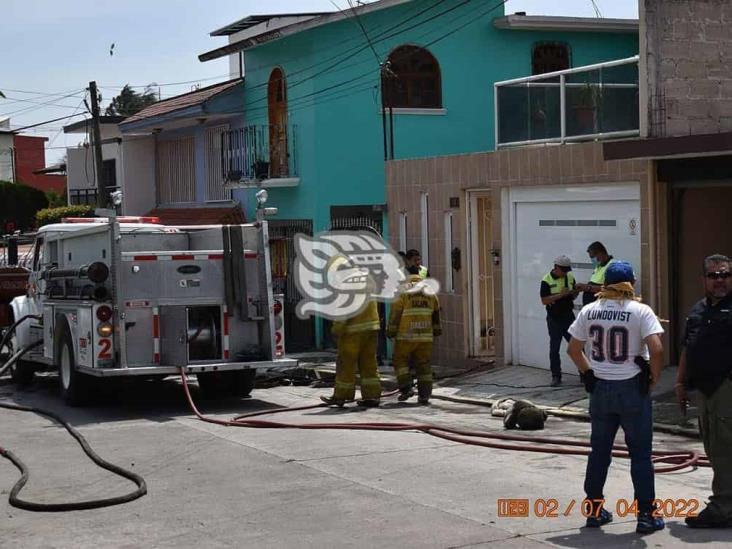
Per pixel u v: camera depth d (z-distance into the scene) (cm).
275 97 2423
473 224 1677
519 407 1152
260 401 1495
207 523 765
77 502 834
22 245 2039
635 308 710
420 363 1386
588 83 1448
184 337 1351
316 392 1605
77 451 1089
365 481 884
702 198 1352
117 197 1454
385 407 1362
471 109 2331
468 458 975
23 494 883
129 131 2997
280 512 789
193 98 2734
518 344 1559
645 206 1320
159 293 1375
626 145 1266
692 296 1350
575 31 2384
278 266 2419
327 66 2231
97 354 1339
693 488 831
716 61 1348
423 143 2298
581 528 721
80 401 1445
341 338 1362
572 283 1364
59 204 4122
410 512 774
